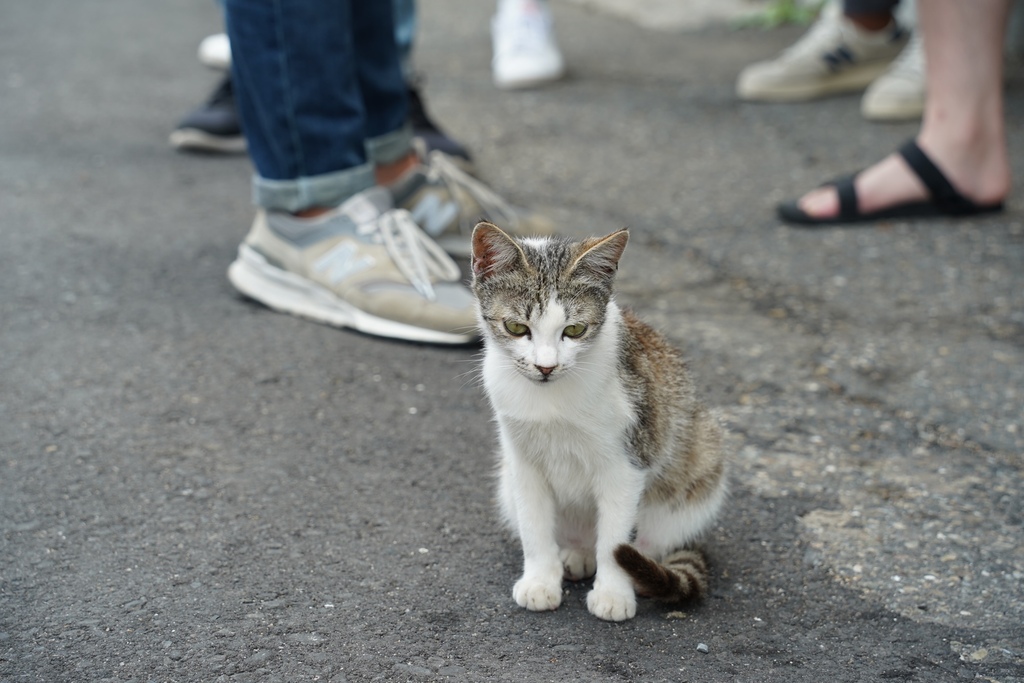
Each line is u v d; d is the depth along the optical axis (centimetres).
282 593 201
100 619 197
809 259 262
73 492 211
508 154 321
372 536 208
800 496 214
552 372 199
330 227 244
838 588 203
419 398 230
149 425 222
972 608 201
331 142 242
